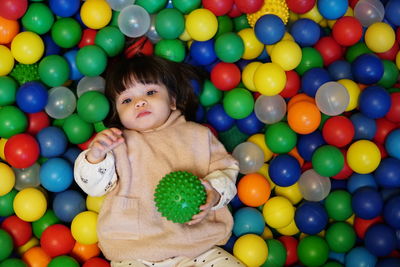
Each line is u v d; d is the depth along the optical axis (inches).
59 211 86.0
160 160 80.0
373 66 89.5
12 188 86.3
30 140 82.7
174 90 87.0
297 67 93.9
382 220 88.8
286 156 89.3
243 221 88.9
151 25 92.7
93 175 74.9
